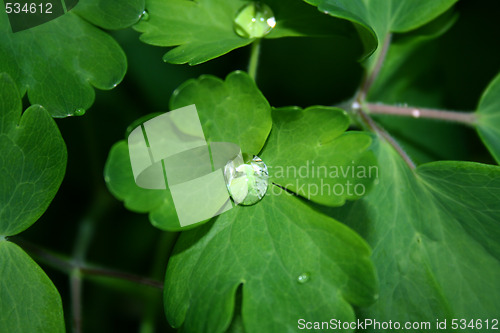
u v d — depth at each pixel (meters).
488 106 0.20
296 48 0.21
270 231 0.17
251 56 0.19
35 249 0.20
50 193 0.18
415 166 0.19
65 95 0.18
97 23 0.18
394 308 0.18
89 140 0.21
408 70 0.21
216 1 0.19
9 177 0.17
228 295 0.17
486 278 0.18
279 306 0.17
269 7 0.19
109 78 0.18
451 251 0.18
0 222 0.18
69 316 0.21
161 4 0.19
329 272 0.17
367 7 0.19
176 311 0.17
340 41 0.21
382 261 0.18
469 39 0.21
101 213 0.21
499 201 0.18
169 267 0.18
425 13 0.19
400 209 0.18
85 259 0.21
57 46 0.18
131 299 0.21
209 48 0.18
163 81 0.21
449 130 0.21
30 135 0.17
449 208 0.18
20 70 0.18
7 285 0.18
